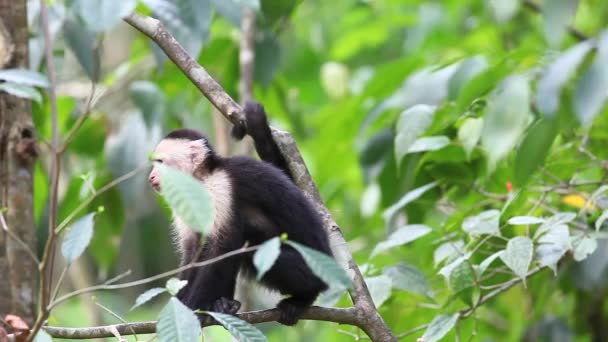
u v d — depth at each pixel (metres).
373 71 18.59
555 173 11.54
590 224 10.85
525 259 9.00
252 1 9.39
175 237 10.64
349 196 17.61
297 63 20.67
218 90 9.34
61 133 14.15
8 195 10.08
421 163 11.61
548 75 7.84
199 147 9.87
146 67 15.11
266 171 9.54
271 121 16.77
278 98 16.41
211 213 6.27
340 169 16.06
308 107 21.03
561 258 10.20
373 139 13.19
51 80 7.15
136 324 8.08
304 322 11.89
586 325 13.98
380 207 13.48
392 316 11.12
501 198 11.17
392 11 19.72
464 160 11.55
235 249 9.23
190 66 9.31
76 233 7.04
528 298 13.03
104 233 13.86
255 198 9.45
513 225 10.78
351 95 17.27
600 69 7.65
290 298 9.21
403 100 12.58
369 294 9.11
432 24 18.89
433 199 12.10
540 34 15.73
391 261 11.98
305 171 9.68
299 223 9.29
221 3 11.34
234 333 7.26
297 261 9.09
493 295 10.11
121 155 13.43
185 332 6.76
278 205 9.39
